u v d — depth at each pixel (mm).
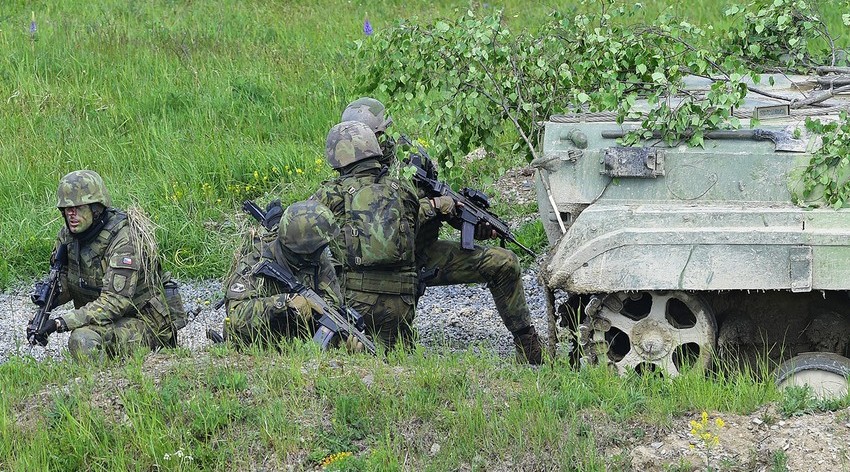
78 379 23531
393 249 26188
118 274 25391
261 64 55469
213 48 58000
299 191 42312
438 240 28641
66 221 25562
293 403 22156
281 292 25109
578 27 29547
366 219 26141
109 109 49781
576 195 24734
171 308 26906
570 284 23172
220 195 42750
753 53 29391
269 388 22609
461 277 28453
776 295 24797
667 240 22719
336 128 26797
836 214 22531
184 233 39188
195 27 62281
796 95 28312
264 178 43312
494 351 28891
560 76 28438
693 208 23344
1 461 20688
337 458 20422
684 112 24359
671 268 22766
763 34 30859
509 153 31203
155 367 24016
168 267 37719
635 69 29359
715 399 22234
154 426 21234
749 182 23984
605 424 21328
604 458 20203
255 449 21016
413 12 64250
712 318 23531
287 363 23562
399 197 26453
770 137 24312
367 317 26578
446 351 25578
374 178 26609
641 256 22828
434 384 22781
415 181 27906
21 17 63031
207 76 53719
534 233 38312
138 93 51562
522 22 59000
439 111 28203
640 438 20969
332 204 26531
